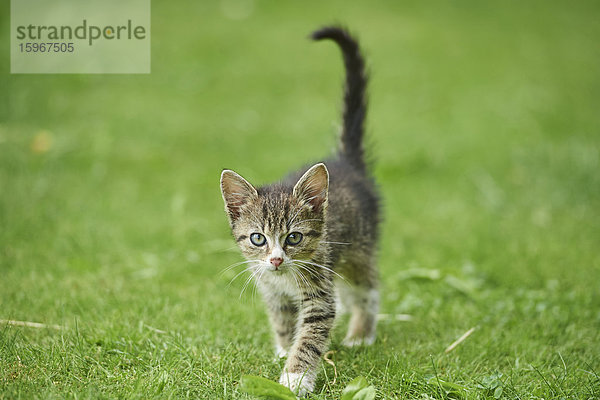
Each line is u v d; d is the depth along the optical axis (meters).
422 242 8.51
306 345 5.29
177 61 14.84
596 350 5.70
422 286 7.19
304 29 16.92
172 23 16.86
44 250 7.67
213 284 7.17
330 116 12.74
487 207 9.55
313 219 5.48
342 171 6.59
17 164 9.88
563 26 18.12
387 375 5.05
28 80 13.29
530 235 8.56
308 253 5.47
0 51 14.38
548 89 14.16
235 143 11.64
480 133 12.10
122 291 6.77
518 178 10.46
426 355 5.59
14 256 7.41
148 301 6.43
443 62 15.48
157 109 12.73
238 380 4.98
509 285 7.25
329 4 18.73
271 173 10.35
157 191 9.78
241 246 5.67
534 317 6.42
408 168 10.84
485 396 4.76
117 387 4.68
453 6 19.33
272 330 5.98
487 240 8.39
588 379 5.03
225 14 17.70
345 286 6.29
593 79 14.75
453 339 5.93
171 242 8.21
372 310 6.31
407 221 9.14
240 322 6.19
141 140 11.41
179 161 10.89
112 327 5.67
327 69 15.02
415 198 9.91
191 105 13.11
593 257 7.82
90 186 9.67
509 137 11.93
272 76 14.56
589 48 16.58
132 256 7.75
